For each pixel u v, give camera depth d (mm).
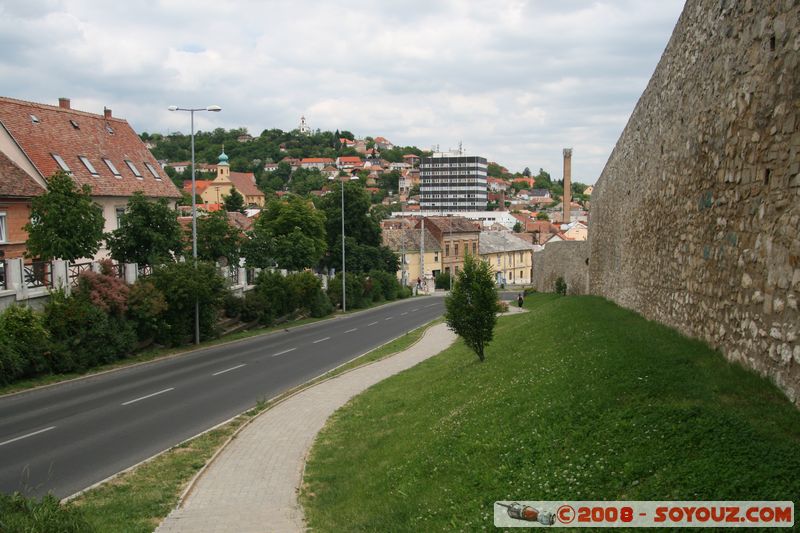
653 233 16016
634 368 9711
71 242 22938
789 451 5949
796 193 7273
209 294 28422
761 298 8242
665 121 14664
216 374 22078
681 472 6105
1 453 12188
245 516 9094
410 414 14297
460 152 185875
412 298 74562
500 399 11141
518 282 110750
